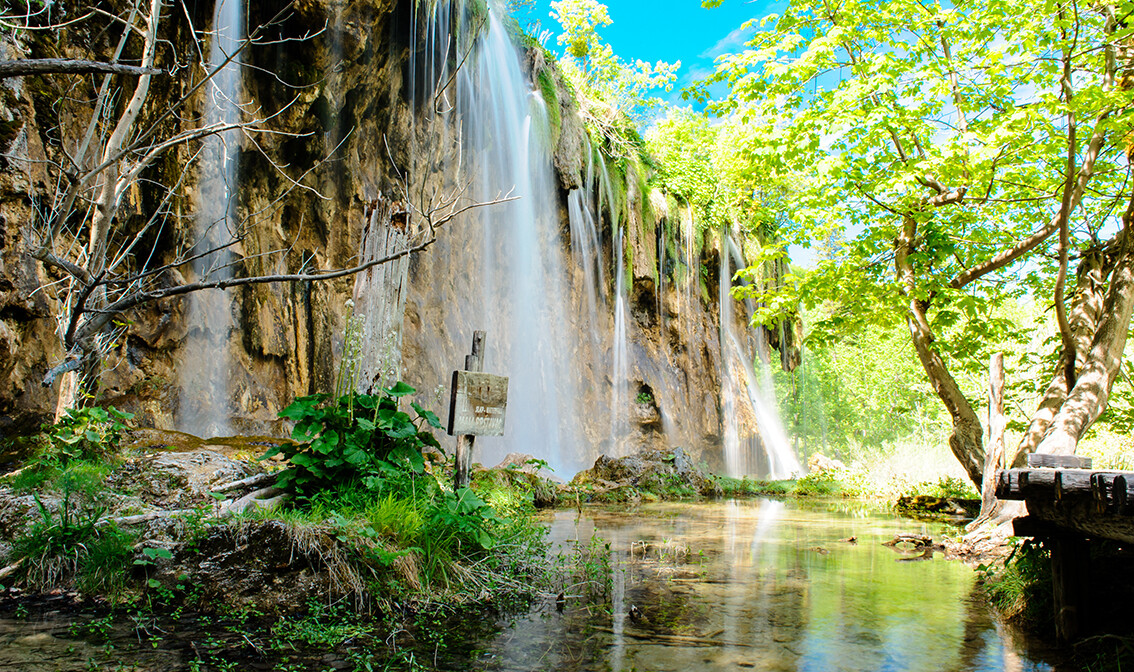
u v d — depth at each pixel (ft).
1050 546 13.83
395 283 21.98
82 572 14.56
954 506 41.75
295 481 17.75
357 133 47.83
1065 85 30.19
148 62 14.20
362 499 17.12
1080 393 28.53
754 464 91.50
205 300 38.99
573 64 86.22
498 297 62.64
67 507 15.39
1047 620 14.30
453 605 15.08
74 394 22.21
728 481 59.82
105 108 16.16
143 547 14.66
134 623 12.73
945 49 36.37
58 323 21.44
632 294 80.64
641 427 76.69
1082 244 36.81
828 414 104.32
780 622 14.62
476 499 17.90
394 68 48.91
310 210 45.47
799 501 49.88
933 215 37.24
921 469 60.13
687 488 52.80
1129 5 27.68
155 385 35.70
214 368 39.24
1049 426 28.84
